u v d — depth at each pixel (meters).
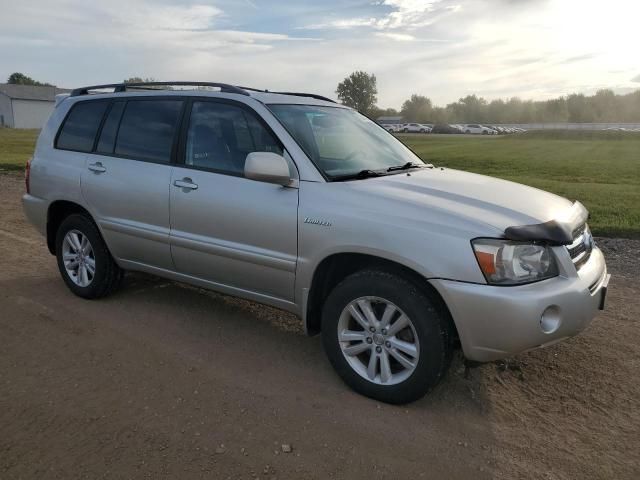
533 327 3.08
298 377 3.86
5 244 7.38
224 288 4.33
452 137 60.53
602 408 3.54
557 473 2.92
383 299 3.40
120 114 4.91
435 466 2.95
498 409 3.51
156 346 4.27
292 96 4.57
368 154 4.35
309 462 2.94
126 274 5.99
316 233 3.60
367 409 3.46
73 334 4.46
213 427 3.23
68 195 5.11
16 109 81.81
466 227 3.18
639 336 4.59
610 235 8.45
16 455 2.96
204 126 4.33
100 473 2.83
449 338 3.32
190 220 4.26
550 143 43.06
